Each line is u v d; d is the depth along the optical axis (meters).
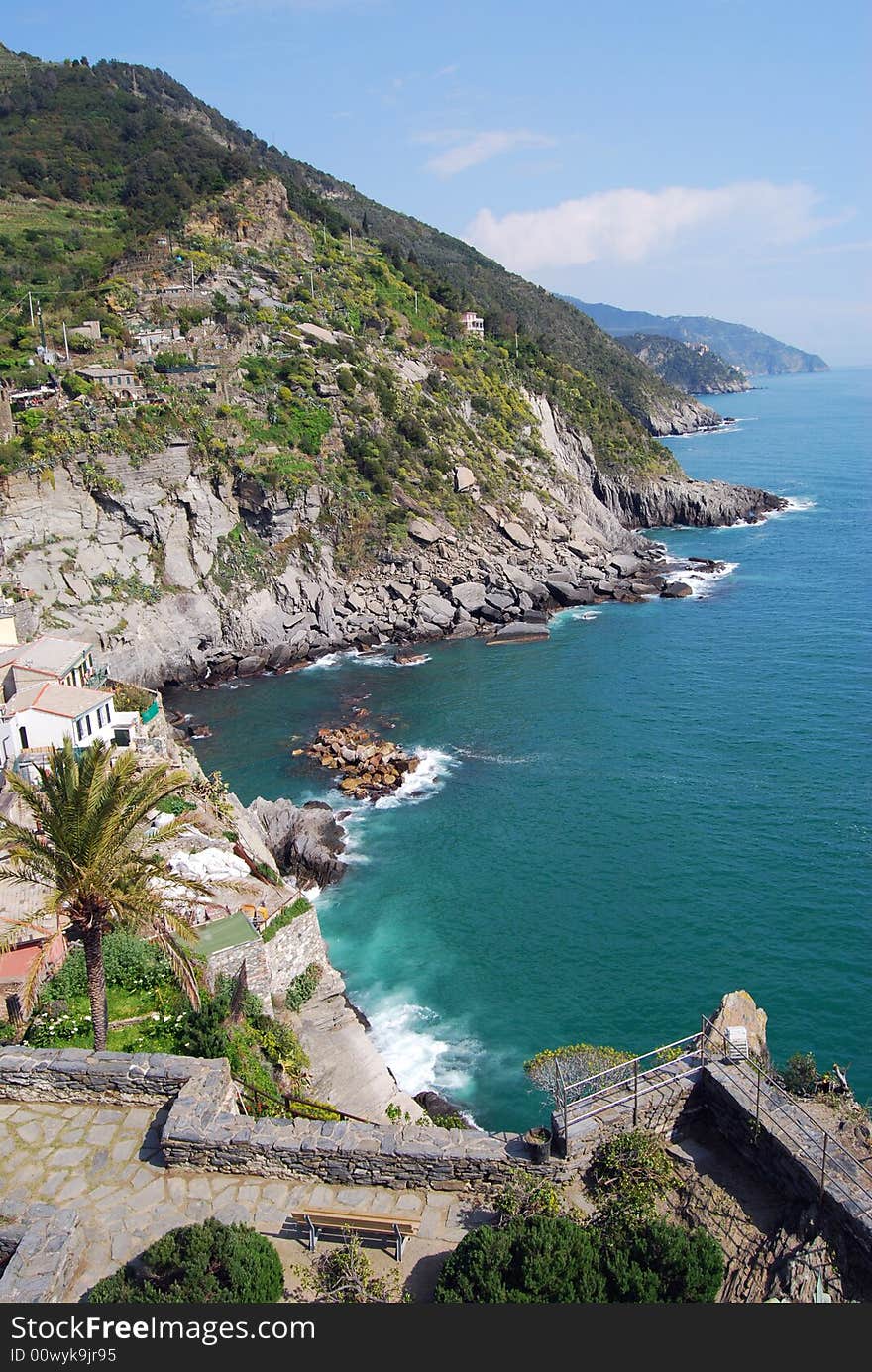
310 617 106.31
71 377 103.06
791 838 60.06
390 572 113.38
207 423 108.75
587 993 46.75
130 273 140.50
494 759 74.50
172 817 44.56
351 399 123.75
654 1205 18.06
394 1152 18.81
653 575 129.00
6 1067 21.36
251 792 70.19
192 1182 19.14
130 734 53.50
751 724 78.44
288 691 92.12
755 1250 16.98
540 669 95.38
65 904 30.02
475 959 49.75
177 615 98.38
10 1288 15.91
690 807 64.88
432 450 129.00
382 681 94.12
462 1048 43.16
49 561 93.44
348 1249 17.05
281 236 161.38
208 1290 15.54
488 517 127.12
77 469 97.19
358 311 150.75
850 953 48.69
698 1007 45.22
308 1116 27.05
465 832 63.19
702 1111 20.38
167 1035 28.08
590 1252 16.02
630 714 82.06
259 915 39.09
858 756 71.25
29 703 51.41
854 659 92.88
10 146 191.75
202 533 103.75
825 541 145.88
